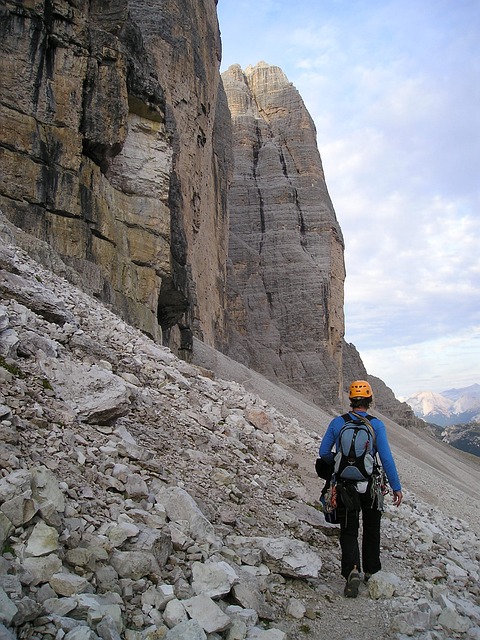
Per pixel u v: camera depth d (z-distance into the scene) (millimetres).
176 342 30531
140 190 23734
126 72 22219
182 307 27609
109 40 21672
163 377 11688
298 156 105438
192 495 6609
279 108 110188
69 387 7129
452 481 41000
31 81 19344
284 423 14883
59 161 19656
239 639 4391
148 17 43469
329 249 97062
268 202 99688
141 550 4820
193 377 13594
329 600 5629
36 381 6945
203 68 50156
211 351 46969
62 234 19281
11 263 11547
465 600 6426
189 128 46219
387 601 5715
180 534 5312
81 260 19609
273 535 6668
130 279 22391
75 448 5969
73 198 19750
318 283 91688
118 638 3783
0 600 3502
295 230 97312
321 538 7160
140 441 7598
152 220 23703
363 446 5922
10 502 4316
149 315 22953
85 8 22797
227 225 70125
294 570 5695
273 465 9852
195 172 47969
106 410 7051
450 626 5395
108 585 4387
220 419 10992
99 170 21609
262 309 89375
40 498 4594
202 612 4402
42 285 12281
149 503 5656
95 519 4980
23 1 19484
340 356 97125
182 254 27672
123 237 22609
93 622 3885
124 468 5973
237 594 4914
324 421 40812
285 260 93625
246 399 14742
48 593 3986
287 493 8266
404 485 20344
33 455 5426
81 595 4066
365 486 5836
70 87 20234
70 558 4387
